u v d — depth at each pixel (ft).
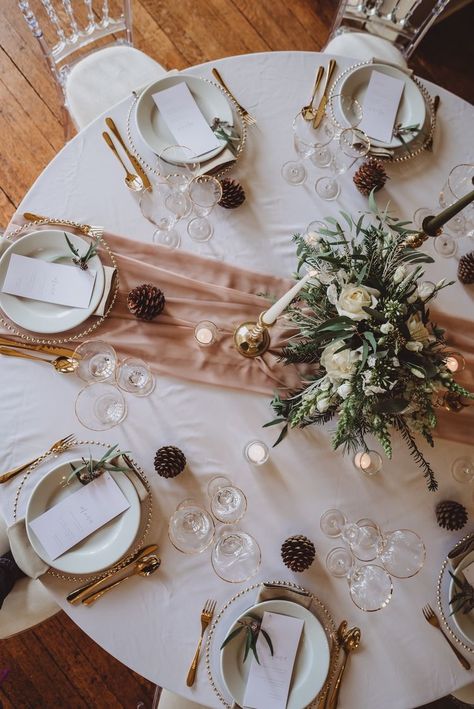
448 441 4.79
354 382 3.65
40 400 4.38
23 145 7.47
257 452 4.45
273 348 4.59
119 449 4.37
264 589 4.19
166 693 4.97
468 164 5.21
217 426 4.51
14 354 4.38
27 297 4.40
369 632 4.34
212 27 8.01
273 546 4.38
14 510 4.19
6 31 7.59
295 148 5.02
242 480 4.46
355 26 6.59
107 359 4.41
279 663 4.06
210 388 4.56
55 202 4.70
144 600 4.17
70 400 4.40
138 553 4.21
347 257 3.87
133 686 6.68
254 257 4.83
